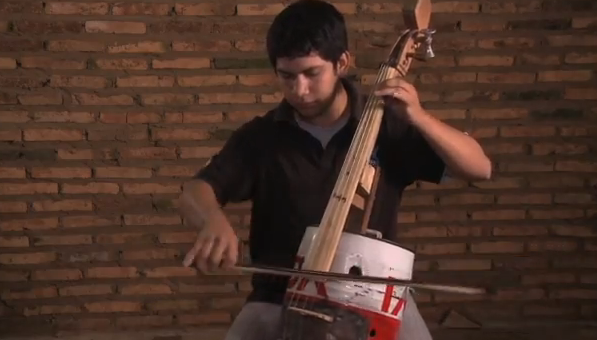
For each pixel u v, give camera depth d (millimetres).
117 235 3082
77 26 2934
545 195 3182
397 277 1382
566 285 3248
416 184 3162
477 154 1500
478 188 3172
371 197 1491
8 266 3055
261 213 1633
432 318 3219
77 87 2975
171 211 3086
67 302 3105
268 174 1602
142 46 2971
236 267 1323
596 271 3236
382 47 3041
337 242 1361
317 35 1414
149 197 3070
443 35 3057
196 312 3174
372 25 3029
